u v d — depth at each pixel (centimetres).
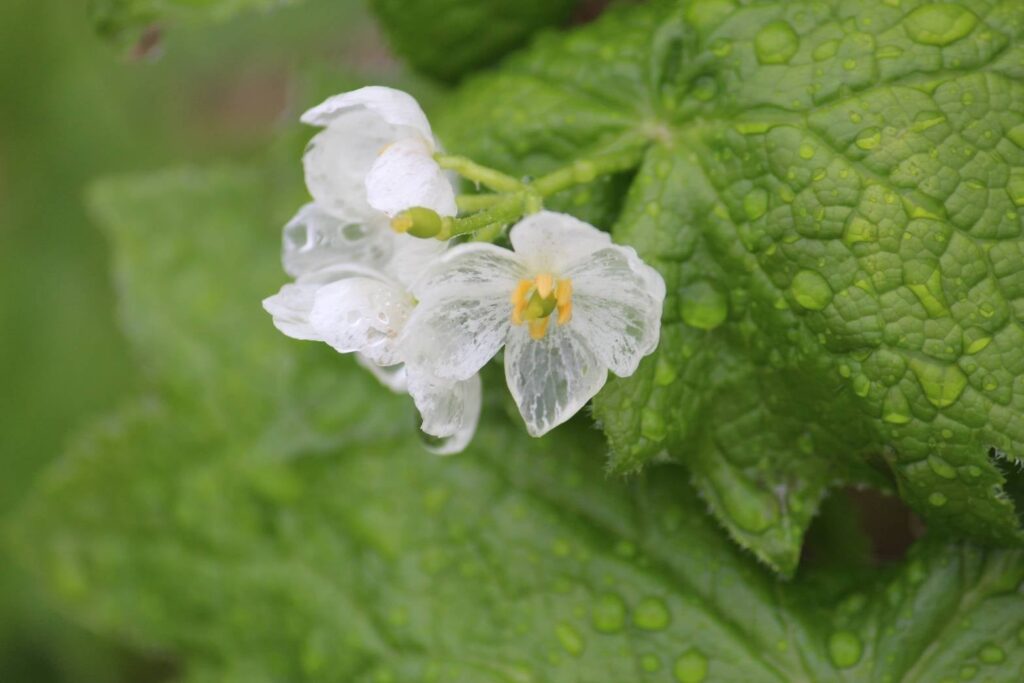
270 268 23
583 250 17
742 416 18
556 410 17
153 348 22
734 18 18
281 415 22
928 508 18
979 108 17
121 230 23
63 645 26
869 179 17
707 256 18
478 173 17
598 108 19
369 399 21
